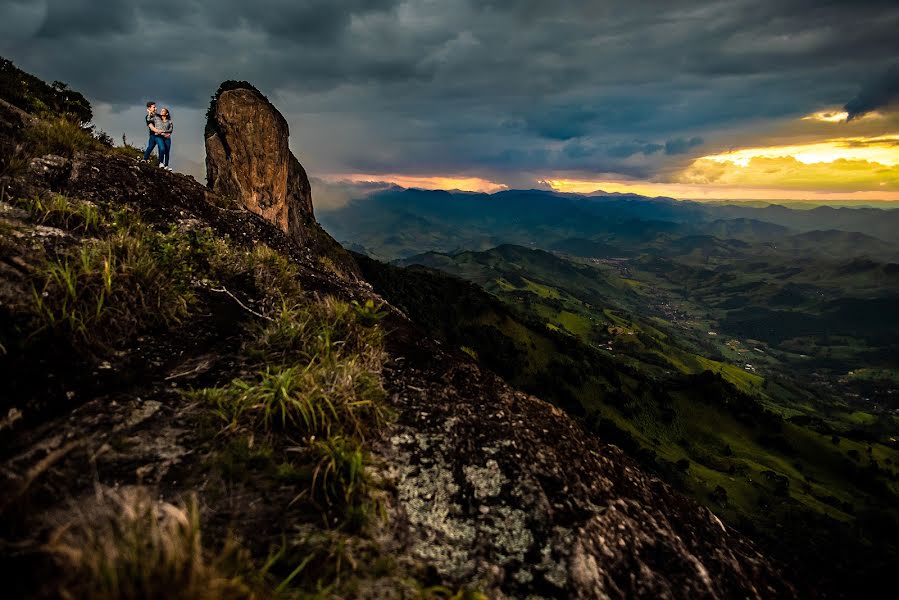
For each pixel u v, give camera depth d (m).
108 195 8.39
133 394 3.85
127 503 2.66
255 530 2.79
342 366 4.62
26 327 3.84
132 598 1.98
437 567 2.91
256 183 34.75
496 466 3.99
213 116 35.59
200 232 8.40
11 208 5.77
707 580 3.53
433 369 5.75
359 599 2.46
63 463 2.90
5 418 3.16
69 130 9.72
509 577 2.97
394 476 3.61
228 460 3.27
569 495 3.88
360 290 10.29
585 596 2.96
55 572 2.11
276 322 5.65
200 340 5.12
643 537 3.72
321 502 3.12
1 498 2.48
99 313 4.34
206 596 2.02
